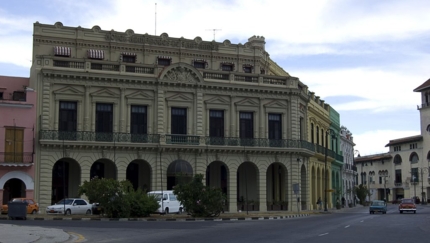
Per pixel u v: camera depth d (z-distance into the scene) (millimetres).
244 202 54688
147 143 50375
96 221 36656
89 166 48781
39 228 26828
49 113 48188
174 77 52000
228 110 54094
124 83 50469
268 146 54688
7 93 51031
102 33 53875
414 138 120562
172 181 52719
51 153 47812
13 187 47812
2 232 23984
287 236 23969
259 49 59844
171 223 34656
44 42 51844
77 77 48969
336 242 20984
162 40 55938
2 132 46594
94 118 49531
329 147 77125
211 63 57719
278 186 57812
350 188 100875
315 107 67125
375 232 26844
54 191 49625
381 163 137500
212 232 26500
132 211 40812
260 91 55125
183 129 52500
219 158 53062
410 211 64562
